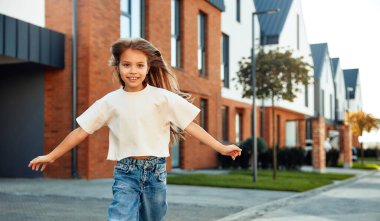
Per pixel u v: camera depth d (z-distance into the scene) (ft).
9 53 35.99
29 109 42.80
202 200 29.25
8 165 43.60
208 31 62.69
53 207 24.95
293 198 31.78
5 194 30.04
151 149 9.73
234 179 43.39
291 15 100.68
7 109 43.73
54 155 9.75
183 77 55.57
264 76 48.67
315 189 38.09
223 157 65.05
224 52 74.95
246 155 65.41
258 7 99.40
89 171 40.04
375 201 30.91
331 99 147.02
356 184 45.78
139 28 48.16
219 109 65.26
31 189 32.81
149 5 48.26
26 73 42.93
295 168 65.82
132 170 9.70
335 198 32.63
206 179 42.29
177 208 25.76
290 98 48.93
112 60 9.63
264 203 28.37
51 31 39.93
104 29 41.91
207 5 62.44
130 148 9.72
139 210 10.09
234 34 77.82
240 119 80.89
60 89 41.39
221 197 30.99
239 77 52.01
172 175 46.50
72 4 40.91
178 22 56.49
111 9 42.75
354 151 117.60
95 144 40.65
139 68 9.39
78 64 40.73
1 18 35.35
